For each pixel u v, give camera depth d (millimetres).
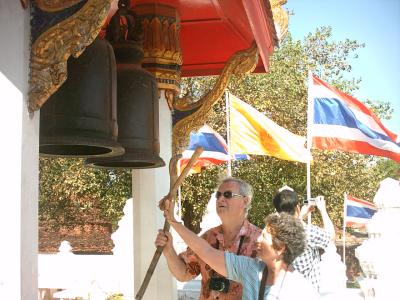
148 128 4266
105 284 10547
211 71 7242
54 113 3277
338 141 10477
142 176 5449
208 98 5730
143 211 5410
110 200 21656
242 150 11086
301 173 20625
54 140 3252
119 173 21594
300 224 3545
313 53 23422
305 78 21578
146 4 5320
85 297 9492
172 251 4383
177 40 5445
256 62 5617
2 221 2465
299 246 3479
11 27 2551
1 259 2447
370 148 10492
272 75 21266
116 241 10734
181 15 5895
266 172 20703
